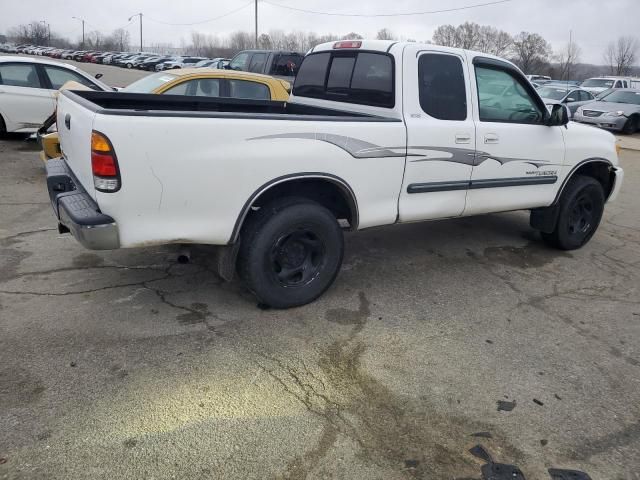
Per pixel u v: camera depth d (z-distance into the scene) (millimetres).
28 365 3127
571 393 3164
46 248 4918
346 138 3752
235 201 3430
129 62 50688
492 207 4840
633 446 2738
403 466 2525
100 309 3830
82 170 3371
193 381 3068
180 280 4379
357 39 4660
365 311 4051
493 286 4676
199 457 2510
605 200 5879
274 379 3133
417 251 5438
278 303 3889
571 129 5293
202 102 5160
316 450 2596
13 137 10492
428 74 4227
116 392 2934
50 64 9883
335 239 3984
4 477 2332
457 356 3498
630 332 3967
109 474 2387
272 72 14047
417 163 4168
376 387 3115
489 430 2803
